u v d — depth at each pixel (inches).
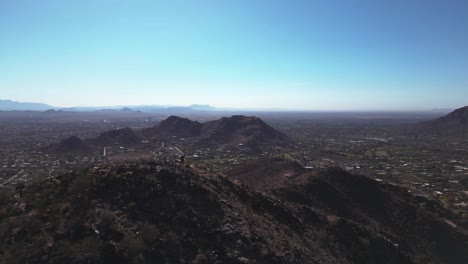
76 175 970.1
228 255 807.1
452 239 1758.1
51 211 838.5
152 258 743.7
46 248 721.0
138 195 914.1
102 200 879.7
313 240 1200.2
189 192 984.3
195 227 860.0
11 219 805.9
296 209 1429.6
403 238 1726.1
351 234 1363.2
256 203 1185.4
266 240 927.7
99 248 725.9
